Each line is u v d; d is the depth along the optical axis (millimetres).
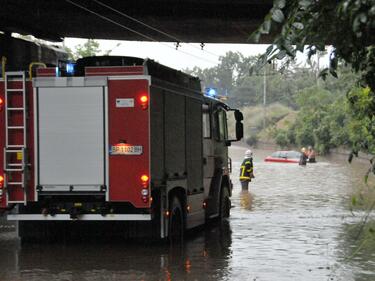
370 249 13875
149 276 10883
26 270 11383
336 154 91938
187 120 15281
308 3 4457
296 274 11094
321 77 5289
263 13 26250
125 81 12898
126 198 12812
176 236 14500
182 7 25875
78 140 12992
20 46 27641
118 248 13812
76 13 26422
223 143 19062
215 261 12359
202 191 16422
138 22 28359
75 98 13031
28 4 24750
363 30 4402
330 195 30047
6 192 13102
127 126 12859
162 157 13523
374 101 6805
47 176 13062
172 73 14344
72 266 11773
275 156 76812
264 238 15719
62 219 13102
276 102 148500
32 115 13125
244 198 28469
